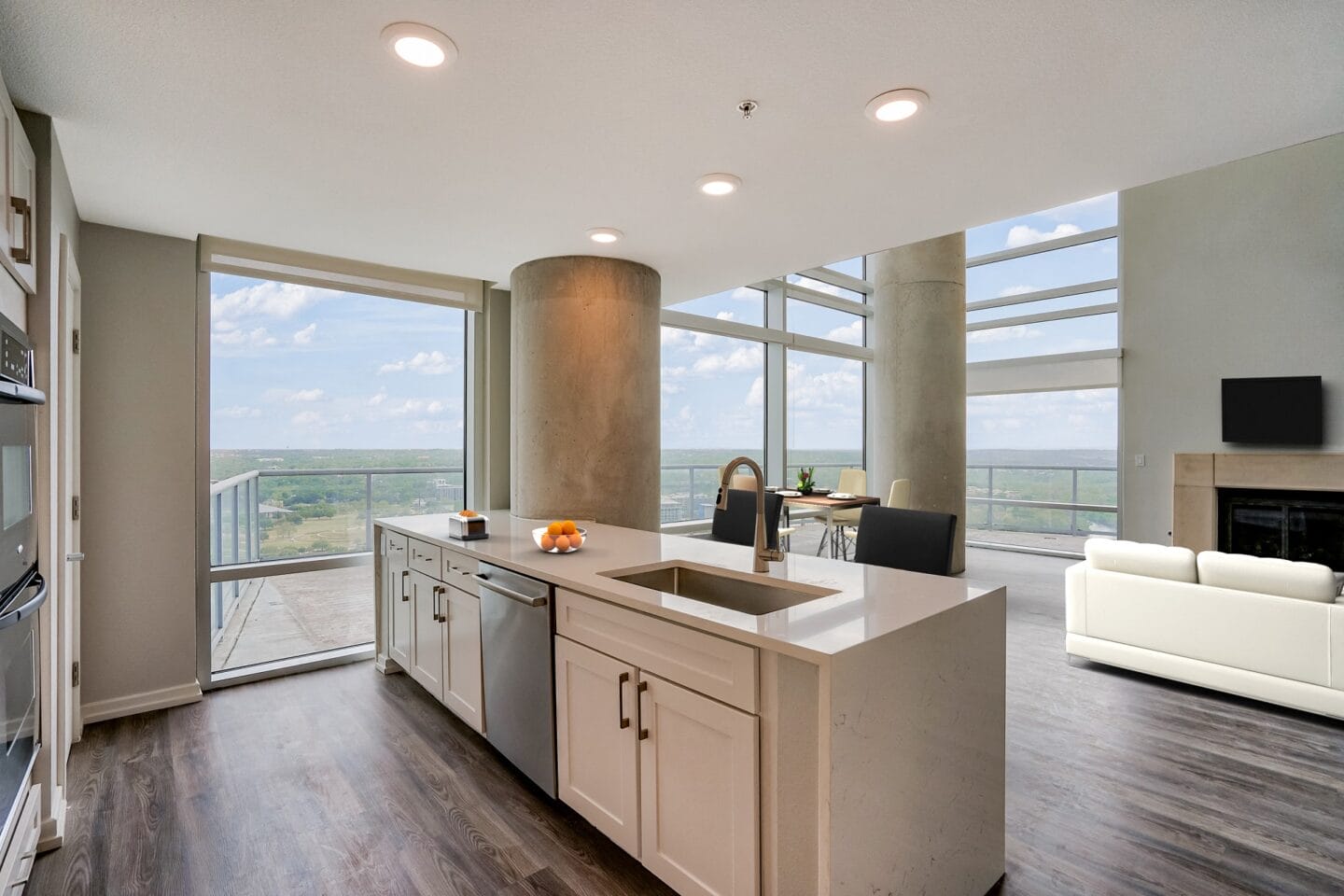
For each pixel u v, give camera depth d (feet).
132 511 9.39
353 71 5.49
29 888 5.67
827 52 5.28
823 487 22.77
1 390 3.86
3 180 4.88
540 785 6.90
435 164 7.39
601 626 6.04
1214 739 8.45
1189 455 19.47
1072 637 11.28
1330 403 18.01
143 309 9.51
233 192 8.16
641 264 11.69
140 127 6.44
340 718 9.27
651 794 5.45
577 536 8.05
